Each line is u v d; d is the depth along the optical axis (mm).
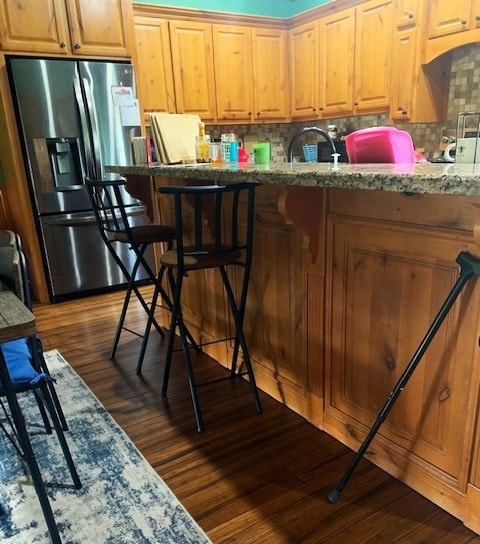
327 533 1314
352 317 1562
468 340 1212
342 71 4082
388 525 1331
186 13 3992
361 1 3754
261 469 1597
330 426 1765
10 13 3080
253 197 1780
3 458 1705
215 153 2469
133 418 1945
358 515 1373
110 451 1726
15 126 3264
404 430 1462
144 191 2783
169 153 2465
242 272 2117
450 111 3678
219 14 4148
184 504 1449
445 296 1247
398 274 1368
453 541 1266
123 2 3457
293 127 5094
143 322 3100
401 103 3639
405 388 1422
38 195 3396
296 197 1517
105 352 2627
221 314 2371
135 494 1498
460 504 1318
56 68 3252
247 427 1851
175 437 1804
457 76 3576
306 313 1761
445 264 1227
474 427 1234
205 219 2322
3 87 3166
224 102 4395
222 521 1375
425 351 1272
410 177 963
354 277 1519
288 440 1755
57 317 3262
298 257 1749
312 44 4324
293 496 1463
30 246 3514
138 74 3637
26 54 3188
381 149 1586
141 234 2311
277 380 2025
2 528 1382
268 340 2039
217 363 2441
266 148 2221
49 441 1797
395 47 3584
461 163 1471
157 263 2961
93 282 3768
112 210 2461
